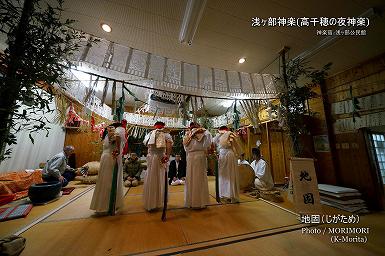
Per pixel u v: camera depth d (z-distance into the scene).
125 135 2.83
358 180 3.36
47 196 2.91
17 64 1.33
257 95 3.53
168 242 1.71
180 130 5.93
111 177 2.55
